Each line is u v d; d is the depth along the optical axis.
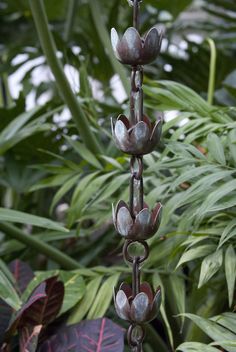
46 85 3.59
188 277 2.20
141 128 1.56
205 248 2.00
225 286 2.19
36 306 2.06
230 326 1.83
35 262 3.06
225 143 2.11
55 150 3.13
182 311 2.05
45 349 2.07
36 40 4.00
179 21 4.74
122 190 2.50
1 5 4.72
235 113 2.34
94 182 2.27
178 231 2.00
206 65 3.61
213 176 1.89
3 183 3.11
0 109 3.08
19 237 2.42
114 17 3.63
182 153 2.05
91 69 3.58
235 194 1.91
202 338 2.15
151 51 1.56
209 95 2.87
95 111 2.79
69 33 3.31
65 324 2.18
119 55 1.58
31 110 2.84
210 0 3.77
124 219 1.58
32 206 3.32
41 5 2.50
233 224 1.86
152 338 2.37
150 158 2.27
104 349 1.99
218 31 4.57
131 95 1.61
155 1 3.97
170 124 2.23
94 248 2.76
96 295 2.29
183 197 1.89
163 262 2.28
